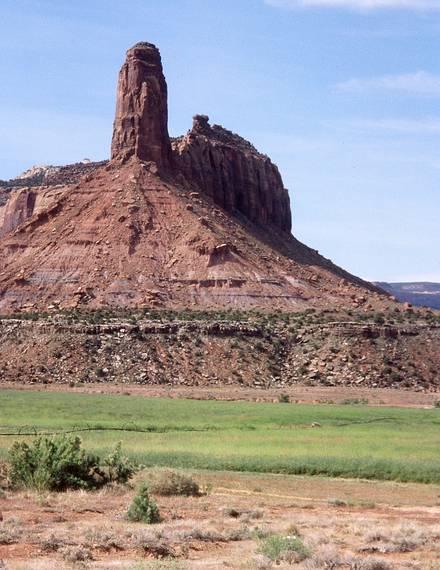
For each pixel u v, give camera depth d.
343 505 48.69
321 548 35.22
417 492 54.47
